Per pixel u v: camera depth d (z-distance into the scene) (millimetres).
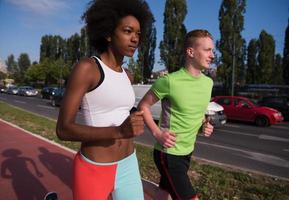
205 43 3213
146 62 54531
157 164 3416
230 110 21062
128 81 2580
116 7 2477
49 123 14828
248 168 8758
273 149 11883
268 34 55219
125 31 2494
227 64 42312
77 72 2328
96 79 2379
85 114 2443
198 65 3258
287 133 16562
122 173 2562
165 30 48031
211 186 6062
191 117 3295
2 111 20438
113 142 2520
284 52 42062
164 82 3242
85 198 2510
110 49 2539
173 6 47656
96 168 2492
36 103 33469
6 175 6469
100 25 2479
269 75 55406
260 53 55469
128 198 2584
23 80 113375
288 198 5648
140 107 3332
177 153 3309
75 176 2561
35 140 10219
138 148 9695
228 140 13664
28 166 7109
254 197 5625
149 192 5477
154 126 3234
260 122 19906
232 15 41781
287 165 9344
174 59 47312
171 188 3352
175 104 3275
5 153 8344
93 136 2283
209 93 3367
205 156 10133
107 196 2547
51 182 6105
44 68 86750
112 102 2436
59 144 9523
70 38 83188
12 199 5332
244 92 38438
